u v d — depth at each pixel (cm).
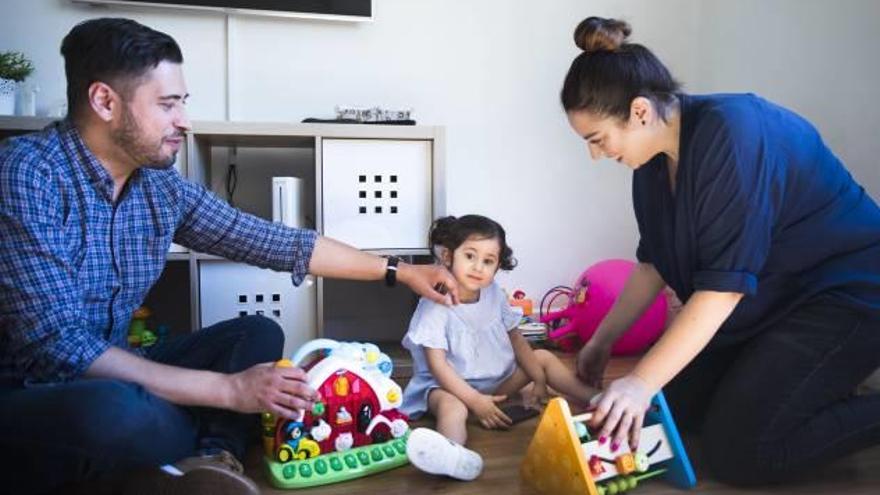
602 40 94
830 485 104
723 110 97
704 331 93
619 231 236
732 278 92
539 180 227
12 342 86
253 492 82
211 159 199
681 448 102
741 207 92
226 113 202
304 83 206
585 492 90
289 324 177
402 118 191
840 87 165
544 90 224
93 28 90
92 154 94
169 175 110
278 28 203
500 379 146
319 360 122
